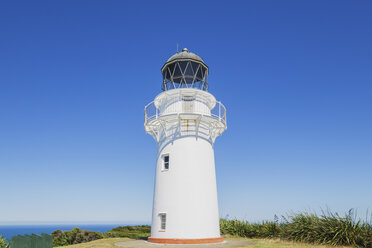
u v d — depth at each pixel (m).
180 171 19.84
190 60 22.20
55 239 26.56
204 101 22.19
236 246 17.05
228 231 25.38
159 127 22.27
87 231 28.59
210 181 20.48
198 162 20.25
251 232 23.81
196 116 20.59
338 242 16.34
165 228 19.19
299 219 19.38
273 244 17.97
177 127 20.89
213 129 22.44
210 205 19.84
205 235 18.89
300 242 18.17
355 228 16.39
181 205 19.11
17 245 11.20
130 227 37.94
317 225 17.67
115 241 21.00
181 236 18.52
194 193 19.42
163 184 20.17
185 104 21.44
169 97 21.98
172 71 22.45
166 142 21.06
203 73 22.98
